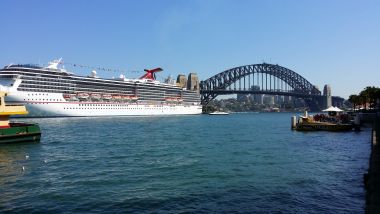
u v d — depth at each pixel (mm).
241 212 18625
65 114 124188
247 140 56062
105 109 139750
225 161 34531
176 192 22438
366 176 23766
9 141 46969
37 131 50188
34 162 33812
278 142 52688
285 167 31359
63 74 123875
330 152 41625
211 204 19969
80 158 36375
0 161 34375
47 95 117438
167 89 175750
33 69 114625
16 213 18469
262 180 25984
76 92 128375
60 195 21734
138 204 19922
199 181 25625
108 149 43781
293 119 77062
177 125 99562
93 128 81125
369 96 140000
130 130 76688
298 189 23359
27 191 22719
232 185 24391
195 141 54281
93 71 138375
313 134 66812
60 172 28906
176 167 31188
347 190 23172
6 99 107688
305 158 36844
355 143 51219
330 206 19719
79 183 24938
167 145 48500
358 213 18531
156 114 167000
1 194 22000
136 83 155625
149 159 35750
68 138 57844
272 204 20016
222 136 63844
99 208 19234
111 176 27328
